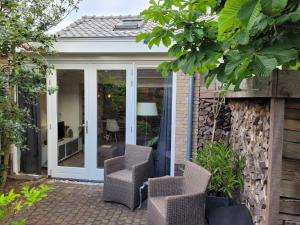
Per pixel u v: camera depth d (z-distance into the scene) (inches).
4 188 181.0
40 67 165.2
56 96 198.7
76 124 199.0
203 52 62.8
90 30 209.8
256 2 38.9
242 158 129.2
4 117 144.3
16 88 163.9
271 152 74.3
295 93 69.0
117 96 192.7
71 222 135.9
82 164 199.8
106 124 195.3
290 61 50.5
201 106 180.9
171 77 185.5
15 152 204.4
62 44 181.3
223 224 104.4
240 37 48.2
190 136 182.2
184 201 108.4
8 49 152.6
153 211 119.2
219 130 178.9
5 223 128.0
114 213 146.6
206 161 137.4
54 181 197.9
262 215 90.5
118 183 154.6
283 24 49.9
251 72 52.9
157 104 189.3
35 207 151.7
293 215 75.4
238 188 130.4
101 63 191.3
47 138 202.5
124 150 192.9
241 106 139.0
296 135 74.5
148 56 185.0
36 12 167.6
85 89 194.7
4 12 150.6
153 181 126.0
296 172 74.8
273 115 73.3
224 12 42.8
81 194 173.0
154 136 191.0
